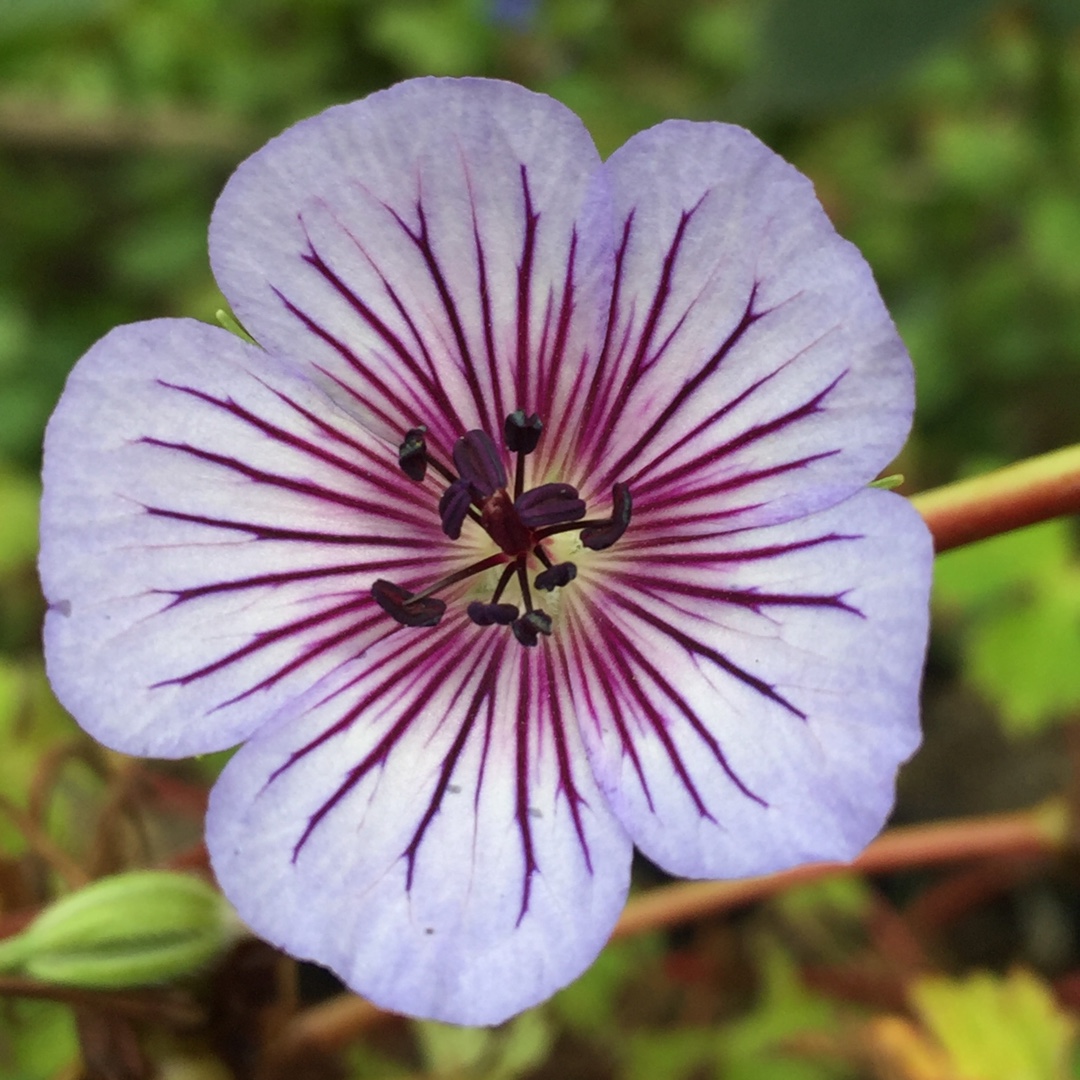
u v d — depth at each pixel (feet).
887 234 0.58
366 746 0.24
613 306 0.24
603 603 0.25
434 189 0.23
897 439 0.23
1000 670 0.39
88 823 0.34
